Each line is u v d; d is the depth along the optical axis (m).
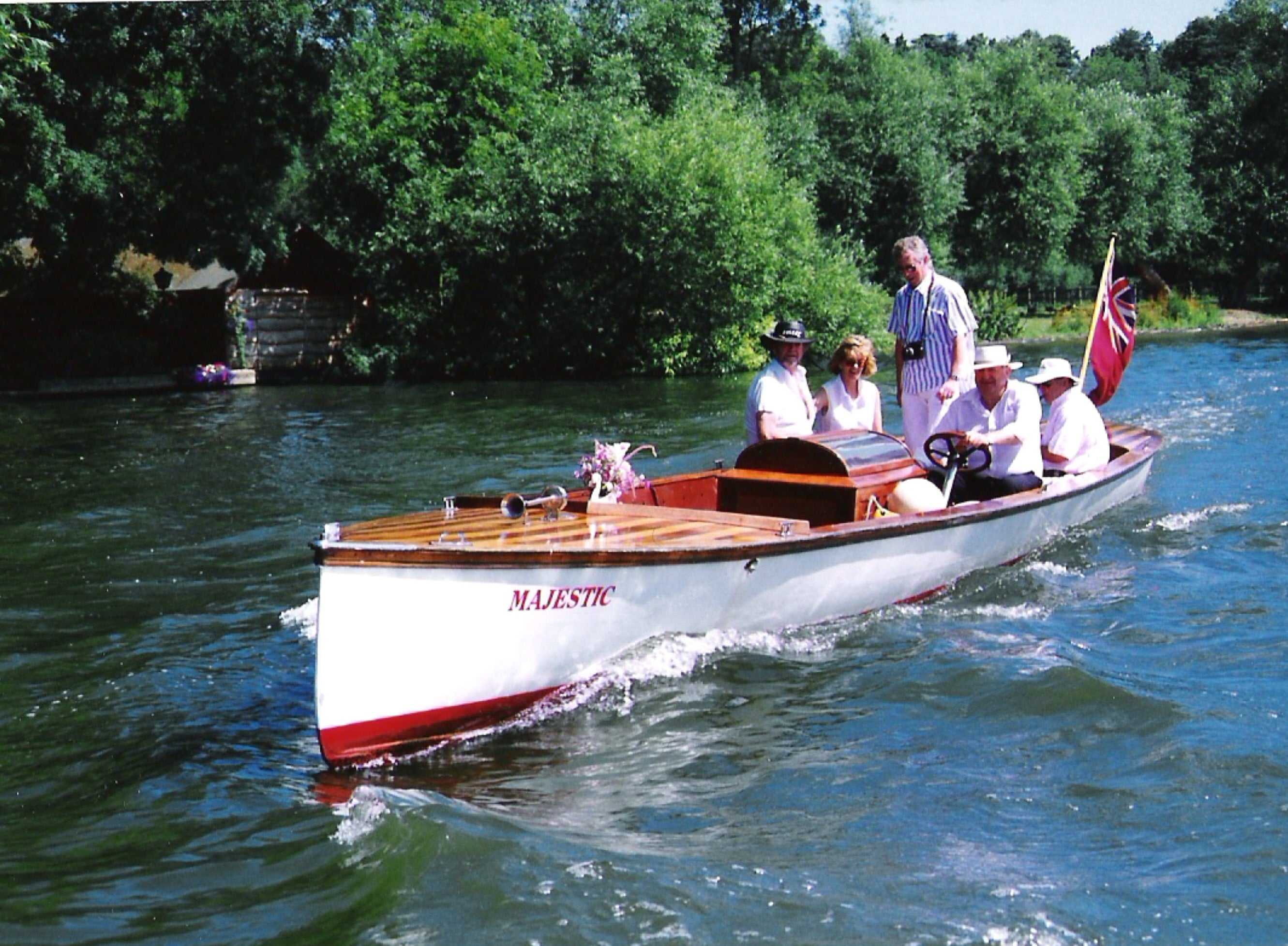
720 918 3.81
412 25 30.14
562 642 5.56
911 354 8.70
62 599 7.55
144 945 3.76
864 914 3.82
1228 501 9.90
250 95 23.28
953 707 5.59
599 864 4.14
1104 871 4.08
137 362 24.62
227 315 25.52
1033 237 41.56
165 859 4.30
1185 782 4.68
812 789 4.81
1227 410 15.54
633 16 36.28
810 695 5.81
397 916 3.87
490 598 5.24
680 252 25.00
